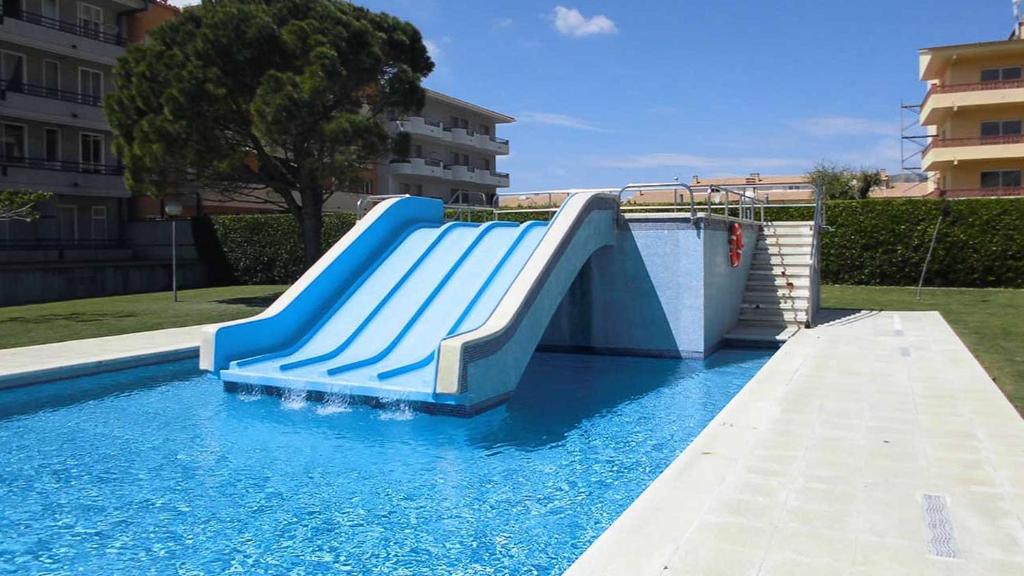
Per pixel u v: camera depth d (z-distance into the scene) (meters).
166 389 11.20
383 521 6.06
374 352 11.02
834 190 53.31
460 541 5.63
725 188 15.95
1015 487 5.58
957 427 7.33
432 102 56.25
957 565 4.27
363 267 13.64
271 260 32.78
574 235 12.45
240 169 22.67
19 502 6.57
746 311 16.50
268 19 22.02
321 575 5.09
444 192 57.62
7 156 32.16
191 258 33.88
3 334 15.48
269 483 7.04
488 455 7.89
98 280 28.66
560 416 9.58
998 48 42.28
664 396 10.80
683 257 14.02
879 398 8.67
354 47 22.67
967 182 44.09
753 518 5.00
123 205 36.16
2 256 29.67
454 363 8.98
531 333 10.80
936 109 44.03
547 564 5.20
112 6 36.31
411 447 8.19
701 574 4.16
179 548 5.58
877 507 5.19
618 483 6.98
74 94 34.41
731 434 7.11
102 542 5.70
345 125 21.55
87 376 11.73
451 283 12.60
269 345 11.63
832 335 14.40
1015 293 24.12
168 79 21.83
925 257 27.11
